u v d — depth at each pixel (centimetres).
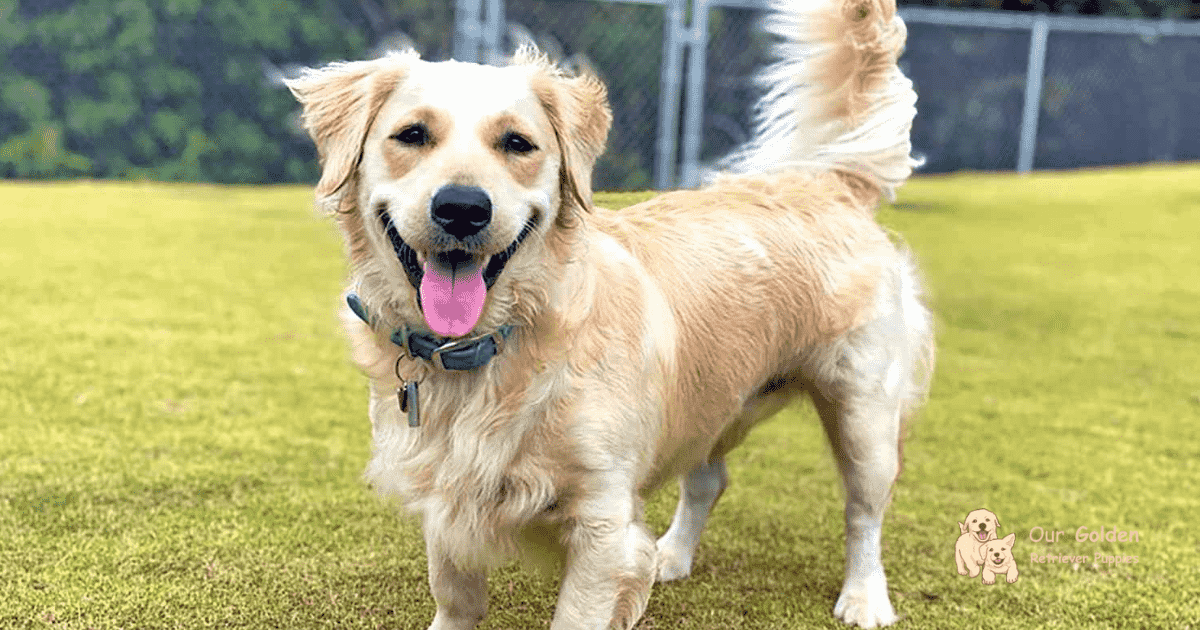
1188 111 1750
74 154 1403
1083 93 1719
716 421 328
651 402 289
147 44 1409
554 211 274
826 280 344
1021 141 1669
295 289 780
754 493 454
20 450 442
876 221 381
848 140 380
